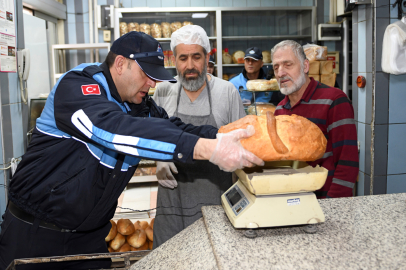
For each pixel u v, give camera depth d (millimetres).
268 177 916
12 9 2561
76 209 1200
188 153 941
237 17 4625
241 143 939
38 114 3127
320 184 952
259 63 3475
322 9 4469
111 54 1235
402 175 2850
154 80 1232
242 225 931
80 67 1244
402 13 2666
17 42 2697
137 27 4344
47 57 4035
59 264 1324
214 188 1719
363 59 2844
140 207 3438
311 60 3506
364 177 2912
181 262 897
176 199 1733
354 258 819
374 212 1109
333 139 1691
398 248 861
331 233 961
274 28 4652
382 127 2773
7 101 2518
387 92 2740
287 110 1913
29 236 1251
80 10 4516
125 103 1367
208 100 1759
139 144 954
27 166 1207
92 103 1053
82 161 1183
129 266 1030
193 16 4438
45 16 4109
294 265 795
